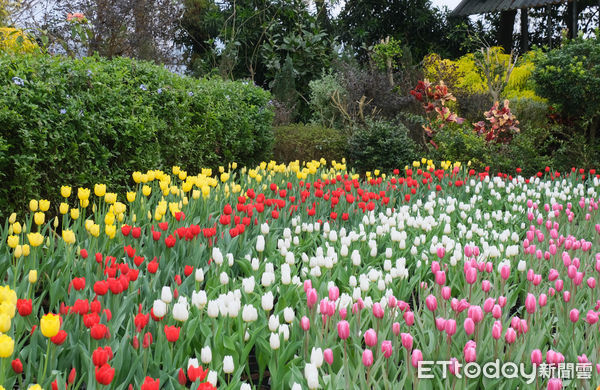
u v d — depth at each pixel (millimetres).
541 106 13641
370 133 11750
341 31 23875
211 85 9586
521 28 21703
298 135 12227
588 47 12203
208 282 3555
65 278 3518
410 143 11797
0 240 4066
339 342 2801
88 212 6301
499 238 5004
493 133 11445
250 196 5418
